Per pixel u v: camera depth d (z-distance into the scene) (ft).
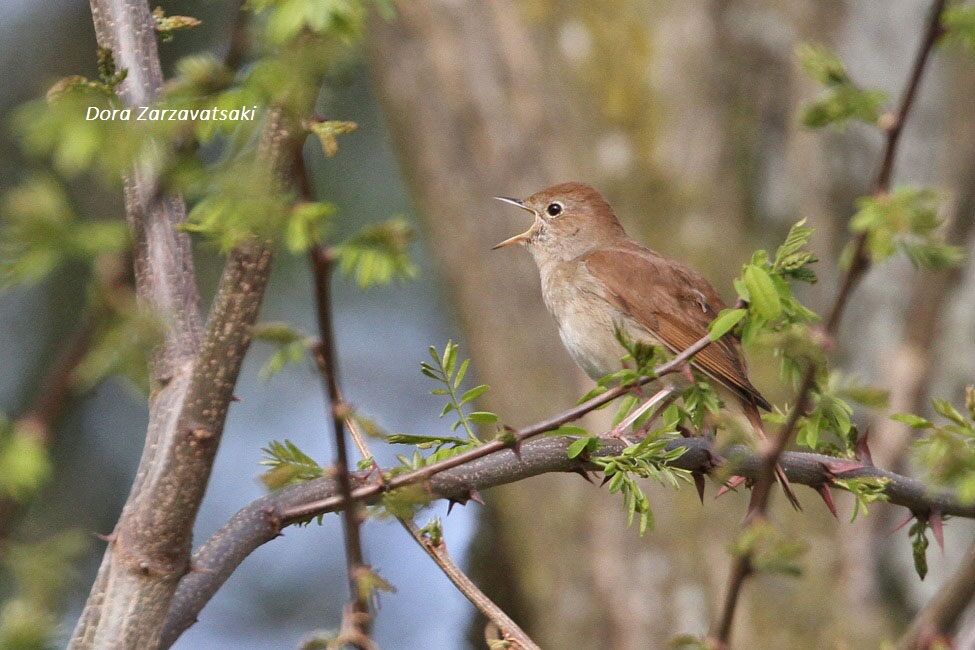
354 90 46.34
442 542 17.89
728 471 15.65
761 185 44.09
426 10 43.80
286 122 11.80
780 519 38.81
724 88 44.73
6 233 10.16
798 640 37.17
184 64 11.96
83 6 45.37
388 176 46.44
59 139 10.63
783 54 44.80
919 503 18.99
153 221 15.93
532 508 40.63
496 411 41.39
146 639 14.66
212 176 11.43
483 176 42.91
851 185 44.55
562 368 41.27
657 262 33.86
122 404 42.73
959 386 42.19
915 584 39.52
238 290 14.02
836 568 38.63
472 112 43.24
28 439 10.59
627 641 38.34
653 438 18.42
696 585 38.27
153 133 11.03
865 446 19.33
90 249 10.25
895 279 43.52
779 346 14.17
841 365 43.32
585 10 44.78
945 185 44.21
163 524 14.61
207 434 14.39
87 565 39.42
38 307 40.24
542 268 35.91
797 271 15.92
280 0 11.05
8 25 44.86
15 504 10.75
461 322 43.29
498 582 46.01
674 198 42.75
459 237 43.01
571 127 43.47
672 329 32.60
